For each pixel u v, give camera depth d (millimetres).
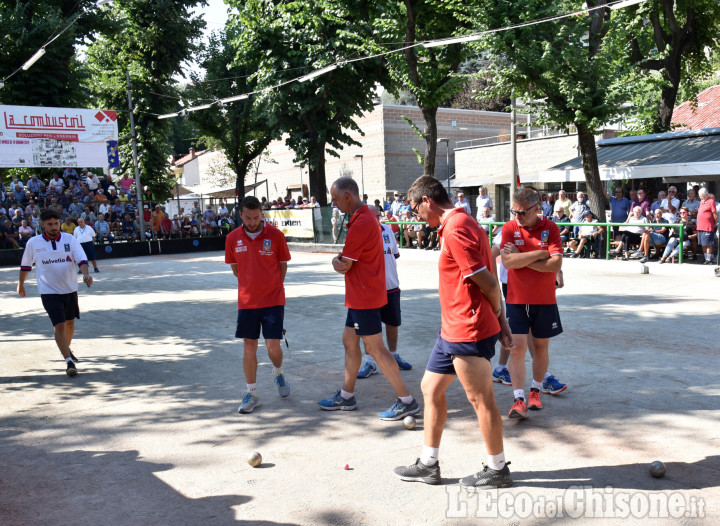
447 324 3459
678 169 15875
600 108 15914
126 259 22750
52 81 26891
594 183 17297
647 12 18922
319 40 21500
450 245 3354
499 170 28203
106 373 6484
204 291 12586
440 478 3635
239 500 3490
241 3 23031
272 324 5211
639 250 14094
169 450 4301
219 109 32906
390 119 31828
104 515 3363
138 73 31281
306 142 23312
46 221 6410
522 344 4648
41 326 9328
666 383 5371
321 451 4188
